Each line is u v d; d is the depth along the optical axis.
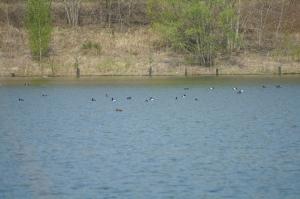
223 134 60.91
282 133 60.81
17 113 78.81
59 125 68.00
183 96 95.62
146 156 50.06
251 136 59.38
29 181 42.38
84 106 85.69
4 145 55.81
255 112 77.88
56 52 138.62
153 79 123.88
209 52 135.50
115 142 56.78
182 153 51.22
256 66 135.50
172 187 40.44
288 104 85.69
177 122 69.62
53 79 125.31
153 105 86.56
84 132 62.88
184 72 131.50
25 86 113.06
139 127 66.06
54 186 41.00
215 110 80.31
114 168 45.81
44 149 53.59
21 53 138.25
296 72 133.12
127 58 136.38
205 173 44.00
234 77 126.88
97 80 122.81
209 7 137.75
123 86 112.19
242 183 41.25
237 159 48.53
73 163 47.75
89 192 39.50
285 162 47.16
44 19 133.88
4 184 41.66
